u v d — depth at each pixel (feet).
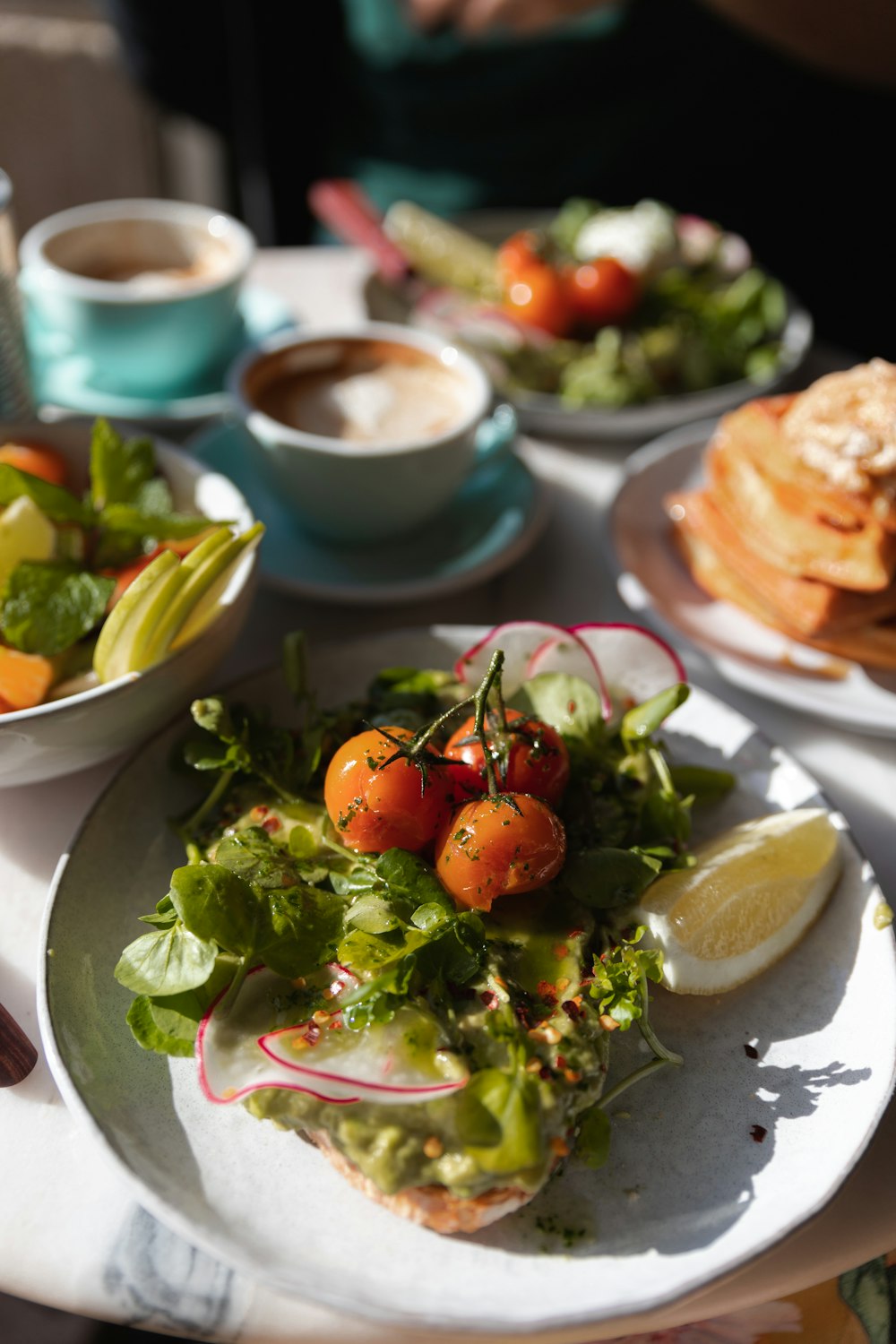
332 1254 1.23
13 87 3.61
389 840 1.41
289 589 1.81
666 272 2.46
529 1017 1.33
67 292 2.03
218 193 4.07
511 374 2.27
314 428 1.91
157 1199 1.20
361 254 2.64
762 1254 1.19
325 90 3.16
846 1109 1.34
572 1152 1.33
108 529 1.63
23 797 1.62
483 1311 1.13
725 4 2.70
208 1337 1.26
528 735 1.45
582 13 2.93
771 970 1.45
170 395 2.20
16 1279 1.28
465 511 2.00
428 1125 1.26
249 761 1.49
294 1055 1.28
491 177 3.08
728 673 1.74
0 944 1.48
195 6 2.89
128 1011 1.35
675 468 2.04
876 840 1.63
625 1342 1.39
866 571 1.74
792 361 2.30
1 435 1.76
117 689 1.47
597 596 1.92
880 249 3.16
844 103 3.06
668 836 1.50
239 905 1.35
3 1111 1.37
